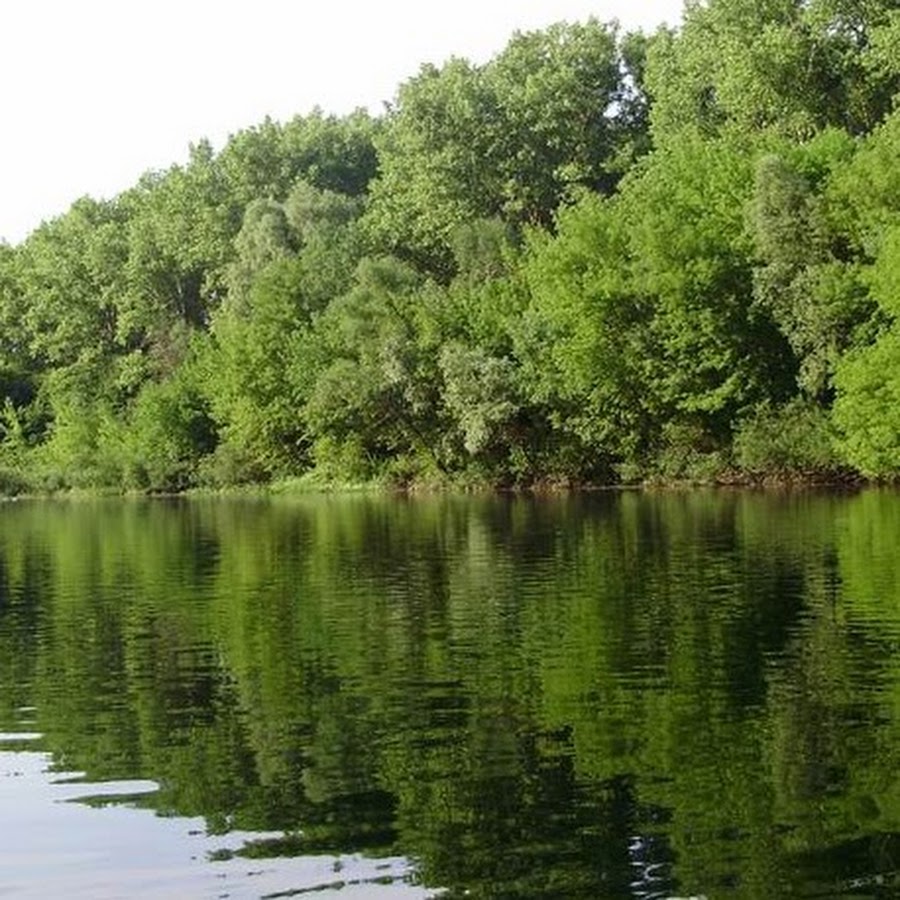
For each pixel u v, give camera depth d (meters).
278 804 13.09
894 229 54.19
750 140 72.38
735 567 28.92
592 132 93.44
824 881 10.49
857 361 53.41
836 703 16.02
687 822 11.95
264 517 56.72
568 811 12.41
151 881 11.15
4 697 18.45
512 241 86.06
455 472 73.94
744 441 60.47
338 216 105.19
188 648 21.89
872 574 26.73
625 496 58.91
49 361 126.06
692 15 84.56
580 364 65.50
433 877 10.92
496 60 98.00
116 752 15.34
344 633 22.70
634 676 18.05
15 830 12.59
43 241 131.25
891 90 76.00
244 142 118.62
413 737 15.41
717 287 63.00
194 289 122.44
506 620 23.23
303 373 82.75
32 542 47.62
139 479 95.94
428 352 74.12
